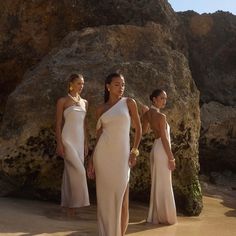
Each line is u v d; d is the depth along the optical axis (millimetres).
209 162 12203
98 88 7379
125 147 4961
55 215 6492
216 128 11812
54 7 9844
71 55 8125
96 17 10141
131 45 8422
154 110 6598
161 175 6480
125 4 10391
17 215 6195
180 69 8164
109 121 4949
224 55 13883
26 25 9852
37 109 7262
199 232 6160
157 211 6480
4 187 7598
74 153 6430
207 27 13992
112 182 4918
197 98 8156
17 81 10133
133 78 7613
